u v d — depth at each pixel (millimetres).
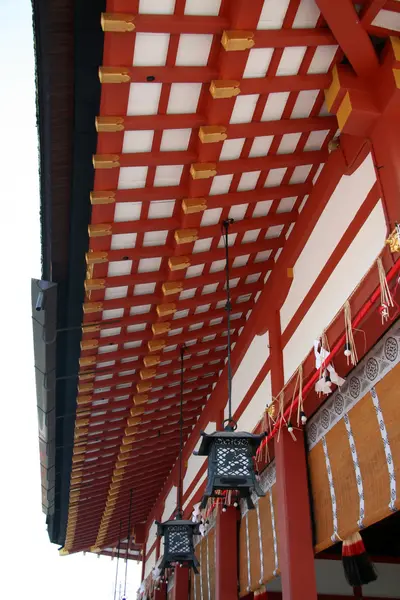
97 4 4180
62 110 4883
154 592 15586
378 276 4805
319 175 6703
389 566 8906
